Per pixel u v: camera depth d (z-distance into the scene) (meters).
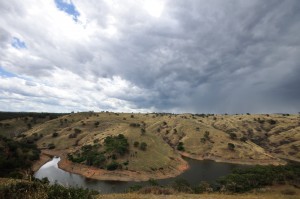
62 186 14.94
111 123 186.00
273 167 60.50
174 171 97.56
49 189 13.96
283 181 42.59
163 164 100.38
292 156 135.62
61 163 107.06
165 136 171.62
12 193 12.91
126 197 18.06
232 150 137.25
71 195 14.11
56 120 199.62
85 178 87.12
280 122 194.38
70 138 157.12
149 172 90.94
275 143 158.62
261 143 163.00
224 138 154.75
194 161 127.00
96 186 75.38
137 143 111.19
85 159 101.88
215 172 100.69
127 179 84.56
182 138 162.12
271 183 41.22
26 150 101.12
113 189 71.00
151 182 51.09
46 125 187.25
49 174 88.94
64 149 142.00
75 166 99.56
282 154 141.00
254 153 133.25
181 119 195.25
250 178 40.47
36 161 100.50
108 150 103.94
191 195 21.34
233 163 123.31
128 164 94.50
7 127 186.88
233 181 38.88
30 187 13.75
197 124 183.38
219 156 132.62
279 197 22.22
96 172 90.25
